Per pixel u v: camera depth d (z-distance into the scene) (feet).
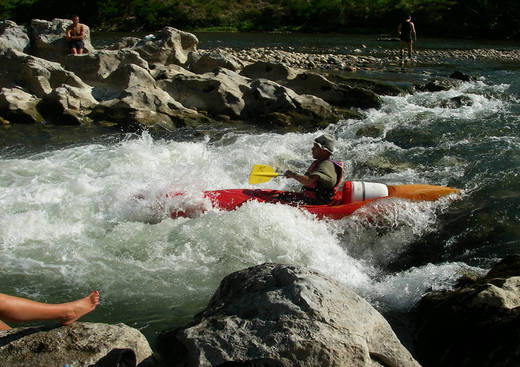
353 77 47.50
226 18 106.22
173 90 37.27
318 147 19.90
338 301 10.23
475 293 12.09
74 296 15.07
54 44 43.52
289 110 35.99
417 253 18.47
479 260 17.15
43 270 16.49
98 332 10.45
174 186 21.27
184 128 33.81
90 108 35.53
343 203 20.11
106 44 72.08
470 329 11.60
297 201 20.06
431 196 20.42
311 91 39.55
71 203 20.43
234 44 76.28
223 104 36.32
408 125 33.14
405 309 14.64
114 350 10.11
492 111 35.63
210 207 19.77
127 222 19.65
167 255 17.58
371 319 10.24
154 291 15.48
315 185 19.77
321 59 59.57
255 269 11.93
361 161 27.37
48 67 36.47
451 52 70.38
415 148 28.73
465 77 46.88
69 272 16.42
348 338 9.57
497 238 18.22
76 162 26.17
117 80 37.81
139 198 20.35
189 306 14.71
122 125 33.81
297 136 31.96
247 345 9.52
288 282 10.69
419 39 91.04
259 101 36.63
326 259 17.72
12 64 36.47
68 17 108.47
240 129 33.91
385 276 17.30
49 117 34.78
